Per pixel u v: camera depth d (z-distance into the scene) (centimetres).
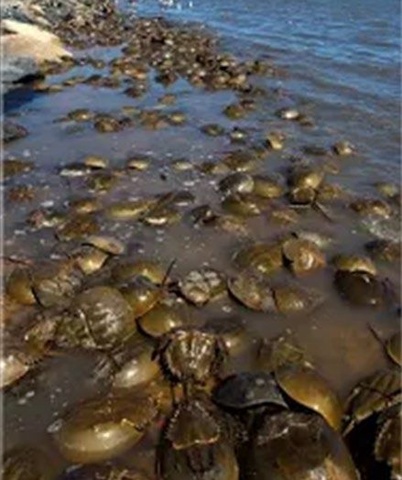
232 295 180
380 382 145
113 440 129
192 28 605
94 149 293
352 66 448
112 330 159
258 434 124
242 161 275
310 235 214
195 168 272
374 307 180
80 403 140
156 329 162
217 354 152
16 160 274
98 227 216
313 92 392
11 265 186
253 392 136
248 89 396
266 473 117
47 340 157
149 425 134
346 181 267
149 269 186
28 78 384
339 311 179
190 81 415
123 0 799
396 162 289
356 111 358
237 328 166
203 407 134
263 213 232
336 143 306
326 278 193
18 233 212
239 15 662
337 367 158
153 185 256
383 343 167
